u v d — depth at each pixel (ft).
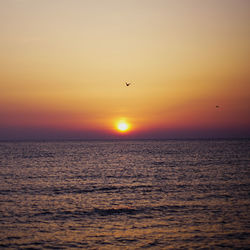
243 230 69.77
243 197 102.37
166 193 110.52
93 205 93.45
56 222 76.74
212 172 167.84
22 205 93.25
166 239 65.26
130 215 82.43
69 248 61.36
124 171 176.96
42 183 134.31
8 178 149.48
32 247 61.72
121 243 63.57
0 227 72.79
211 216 80.48
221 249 60.23
